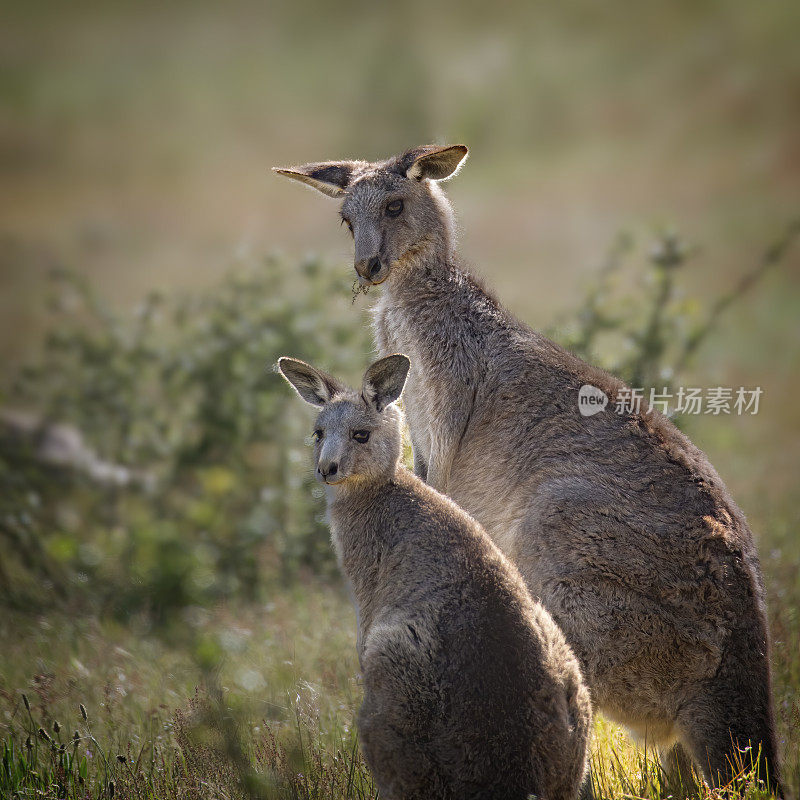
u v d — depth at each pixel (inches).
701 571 525.0
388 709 434.9
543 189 2920.8
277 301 1003.9
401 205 652.7
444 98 3946.9
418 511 506.9
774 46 3634.4
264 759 511.8
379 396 543.5
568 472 572.4
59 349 1043.9
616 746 550.9
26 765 526.9
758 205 2488.9
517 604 449.4
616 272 1037.2
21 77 4724.4
